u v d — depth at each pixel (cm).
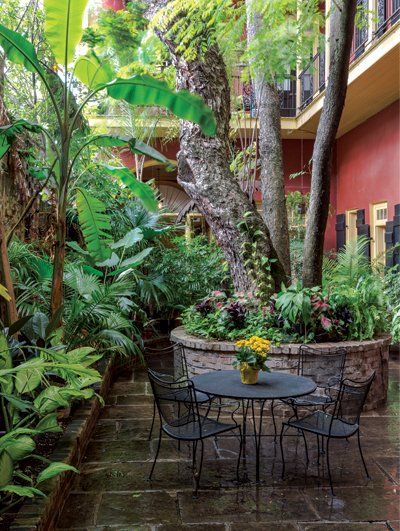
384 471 429
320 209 687
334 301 649
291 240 1214
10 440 293
